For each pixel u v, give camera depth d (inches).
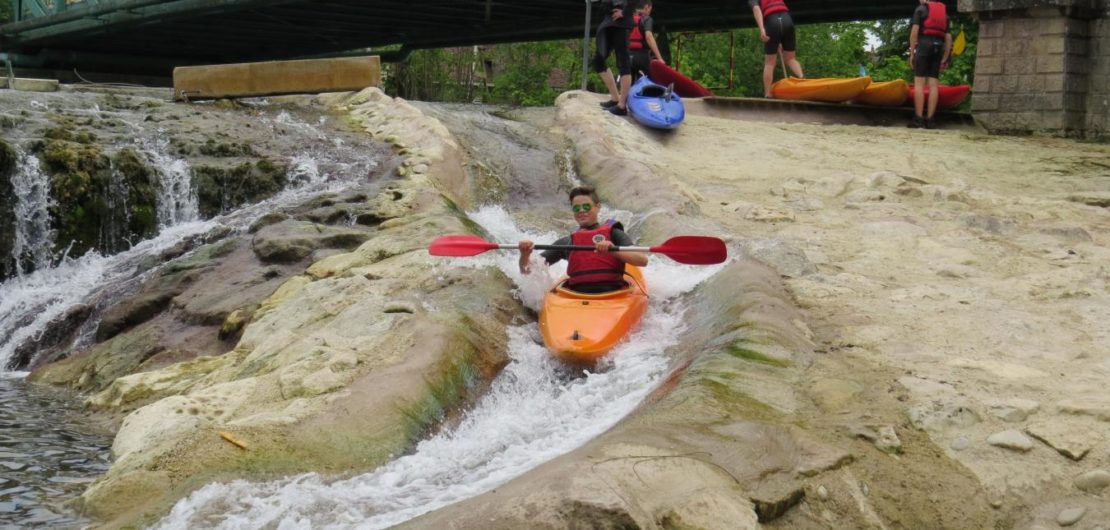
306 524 186.7
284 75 590.6
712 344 256.2
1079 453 191.9
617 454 177.5
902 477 187.2
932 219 407.8
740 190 471.8
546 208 475.2
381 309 302.7
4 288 414.0
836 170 510.6
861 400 217.9
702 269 344.2
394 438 234.4
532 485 166.4
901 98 687.1
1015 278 322.0
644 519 157.8
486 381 277.0
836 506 176.7
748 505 168.9
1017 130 657.0
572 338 285.3
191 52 1413.6
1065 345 254.5
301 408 242.2
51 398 313.0
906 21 1316.4
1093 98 647.8
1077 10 634.8
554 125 602.2
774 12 689.0
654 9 1021.8
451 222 395.5
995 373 232.8
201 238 418.3
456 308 305.0
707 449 184.1
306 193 460.1
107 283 400.2
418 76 1632.6
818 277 321.1
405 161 481.7
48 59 1299.2
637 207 445.4
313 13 1087.0
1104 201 436.8
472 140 546.3
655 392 237.6
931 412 207.8
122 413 286.5
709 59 1535.4
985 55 668.7
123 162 441.4
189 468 215.0
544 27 1119.0
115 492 208.1
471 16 1115.9
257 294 352.2
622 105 598.5
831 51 1578.5
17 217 418.0
